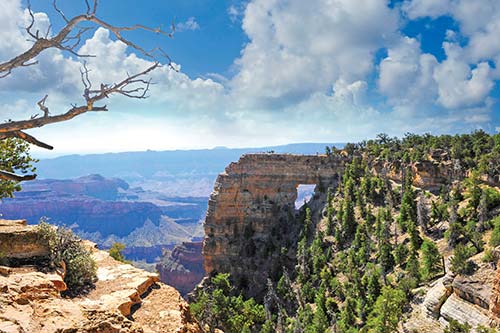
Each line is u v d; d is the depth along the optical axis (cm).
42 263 2444
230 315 7406
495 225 7006
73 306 1784
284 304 10138
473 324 5472
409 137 14075
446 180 10388
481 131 11881
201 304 7119
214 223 13975
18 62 1496
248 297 11962
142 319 2116
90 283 2522
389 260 8462
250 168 14238
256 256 13088
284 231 13312
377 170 12519
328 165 13988
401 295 6775
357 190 11825
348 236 10625
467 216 8281
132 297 2295
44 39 1505
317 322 7875
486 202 8000
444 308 6006
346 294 8550
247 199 14038
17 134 1555
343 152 14838
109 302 2138
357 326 7381
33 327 1523
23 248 2522
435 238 8362
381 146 13775
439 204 9325
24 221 3341
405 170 11238
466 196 9038
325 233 11462
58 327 1541
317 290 9569
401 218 9588
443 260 7175
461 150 10769
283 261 12006
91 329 1572
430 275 7169
